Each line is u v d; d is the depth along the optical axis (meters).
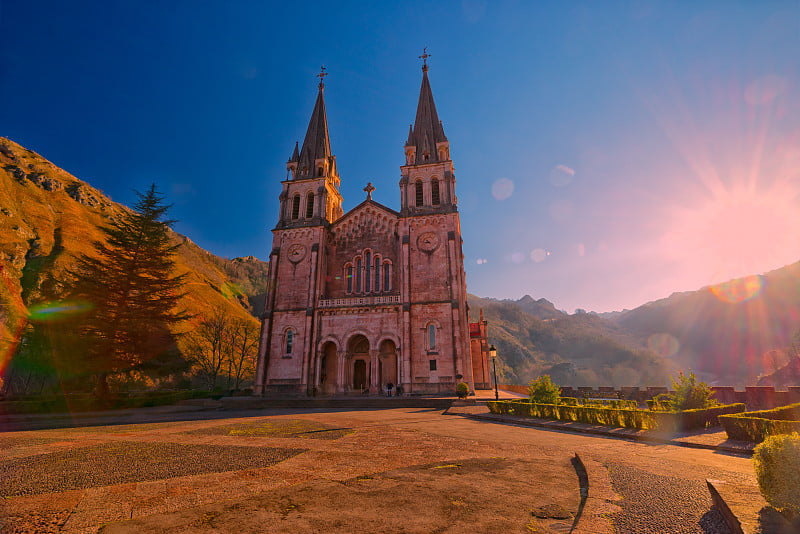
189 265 170.25
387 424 21.06
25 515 6.92
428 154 51.44
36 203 123.88
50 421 25.53
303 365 44.31
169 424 22.70
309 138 57.47
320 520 6.60
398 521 6.54
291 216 52.66
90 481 9.30
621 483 8.40
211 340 77.25
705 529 5.73
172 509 7.23
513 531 6.11
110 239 43.28
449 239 45.94
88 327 39.19
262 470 10.28
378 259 50.06
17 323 55.47
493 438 15.91
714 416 17.34
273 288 48.62
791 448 5.35
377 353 43.62
